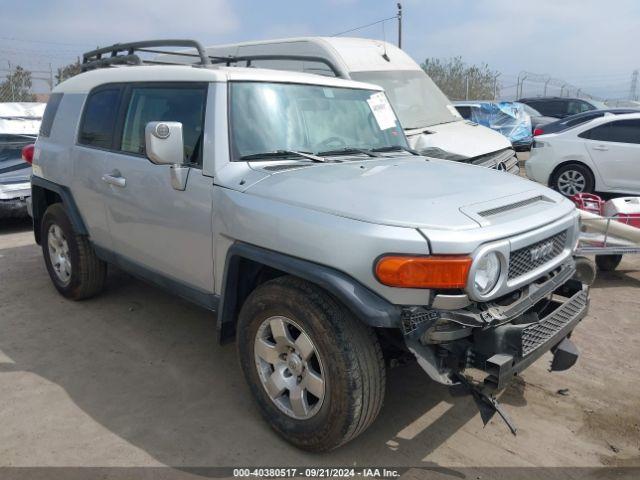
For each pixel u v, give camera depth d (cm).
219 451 309
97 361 410
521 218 292
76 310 503
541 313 317
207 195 341
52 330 462
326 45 793
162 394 367
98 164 441
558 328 300
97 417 340
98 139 453
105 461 300
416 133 777
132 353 423
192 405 354
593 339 451
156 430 327
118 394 366
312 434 295
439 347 275
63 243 516
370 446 316
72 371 396
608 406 358
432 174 345
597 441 323
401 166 364
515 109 1591
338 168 345
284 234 290
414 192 299
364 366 276
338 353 274
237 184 327
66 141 491
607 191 1011
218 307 349
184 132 369
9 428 328
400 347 284
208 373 395
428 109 851
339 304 280
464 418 344
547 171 1065
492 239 266
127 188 407
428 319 261
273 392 314
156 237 391
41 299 530
